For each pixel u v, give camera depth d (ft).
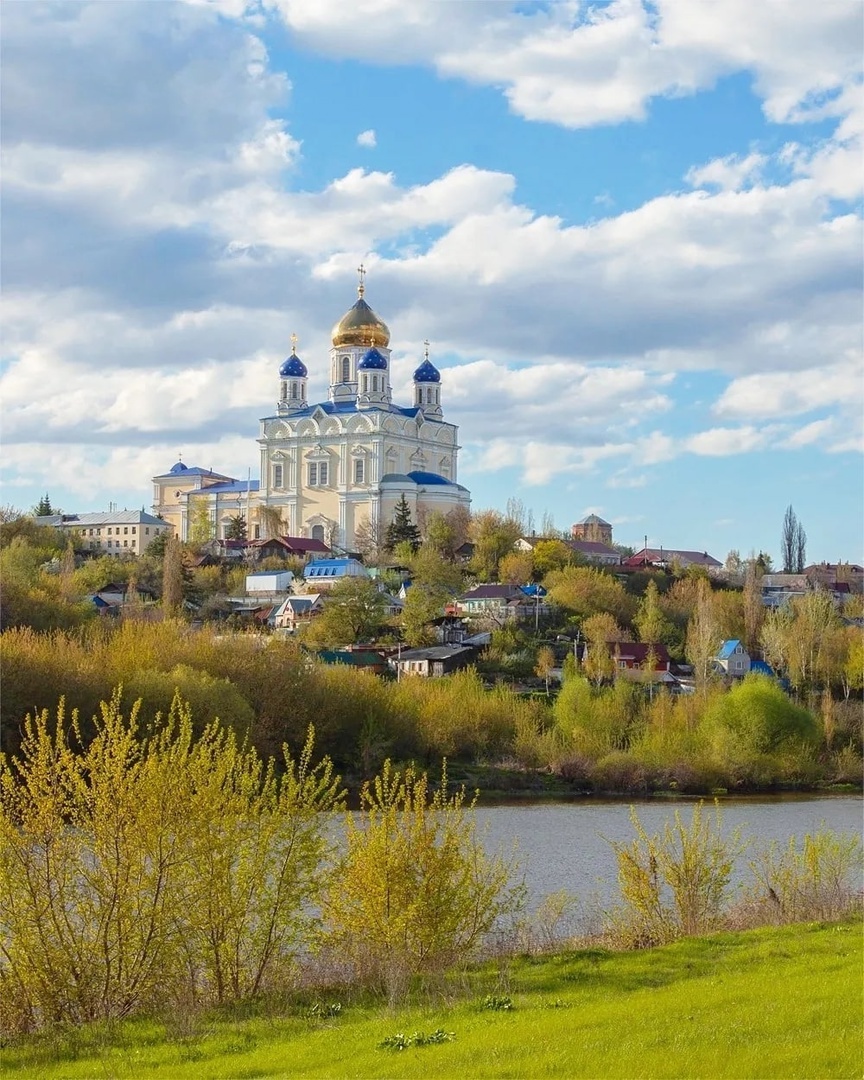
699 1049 80.74
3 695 303.48
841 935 134.10
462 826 162.61
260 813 114.21
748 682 422.00
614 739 411.95
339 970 117.19
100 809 107.45
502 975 112.78
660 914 143.64
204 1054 91.56
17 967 103.71
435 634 574.56
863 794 379.96
